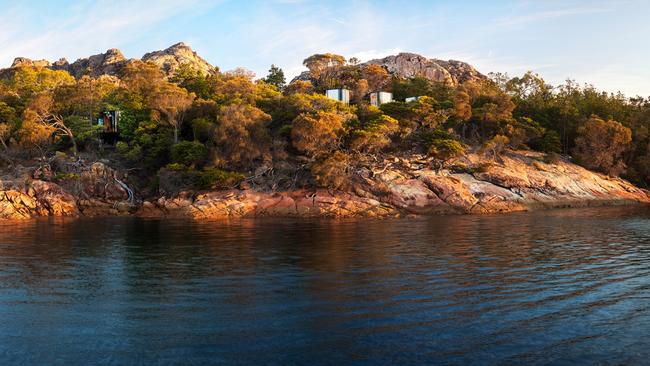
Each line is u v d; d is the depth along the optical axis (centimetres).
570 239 3466
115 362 1199
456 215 6091
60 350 1282
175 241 3519
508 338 1355
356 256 2723
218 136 7031
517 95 12000
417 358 1216
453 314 1567
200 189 6762
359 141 6938
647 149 9531
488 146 7862
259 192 6575
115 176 7338
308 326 1450
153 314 1585
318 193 6438
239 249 3055
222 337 1361
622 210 6525
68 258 2745
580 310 1619
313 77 13112
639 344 1316
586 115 10825
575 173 8256
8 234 4078
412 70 15012
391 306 1658
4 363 1200
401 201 6425
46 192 6700
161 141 7756
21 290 1936
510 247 3069
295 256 2739
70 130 8288
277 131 7650
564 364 1186
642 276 2150
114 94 9719
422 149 7894
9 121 8256
